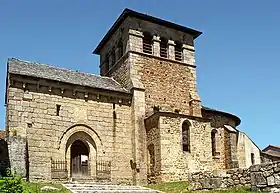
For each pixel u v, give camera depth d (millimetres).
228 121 37031
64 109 28172
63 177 26781
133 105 31031
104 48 38844
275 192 16938
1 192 13086
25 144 25062
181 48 36125
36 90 27438
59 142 27297
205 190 20547
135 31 33781
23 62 30391
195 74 35750
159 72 33656
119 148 29672
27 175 25344
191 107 34094
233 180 19328
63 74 30828
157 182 28078
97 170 28359
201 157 29922
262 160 38406
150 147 29781
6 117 26828
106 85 31859
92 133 28969
